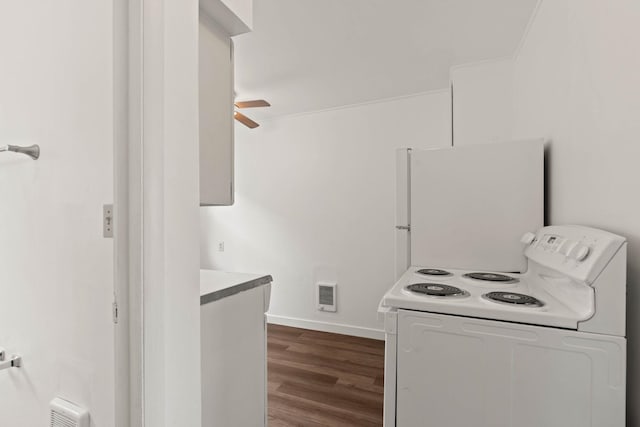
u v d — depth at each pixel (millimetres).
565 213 1373
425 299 1104
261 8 1679
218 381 999
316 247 3504
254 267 3840
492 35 1954
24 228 1001
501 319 981
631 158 909
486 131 2295
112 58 786
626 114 929
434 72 2516
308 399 2109
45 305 954
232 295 1066
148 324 701
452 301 1078
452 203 1765
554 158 1502
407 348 1091
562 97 1387
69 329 899
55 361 929
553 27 1481
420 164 1837
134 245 705
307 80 2664
